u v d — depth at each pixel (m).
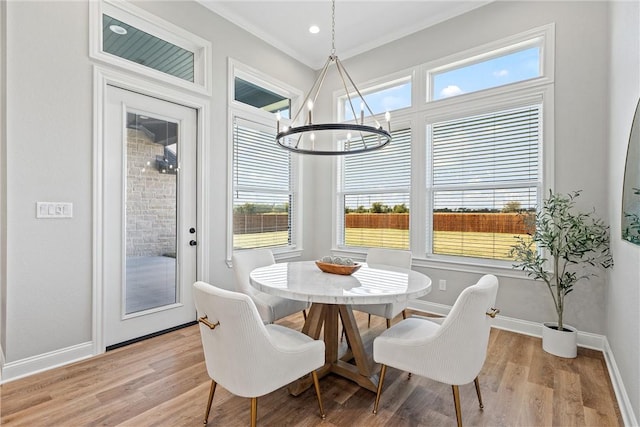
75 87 2.31
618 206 2.12
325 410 1.80
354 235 4.25
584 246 2.46
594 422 1.71
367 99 4.14
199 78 3.19
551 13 2.79
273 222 4.09
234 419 1.71
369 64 4.02
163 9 2.84
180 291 3.06
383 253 3.05
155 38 2.88
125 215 2.68
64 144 2.26
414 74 3.63
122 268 2.65
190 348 2.59
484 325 1.58
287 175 4.28
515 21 2.98
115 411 1.76
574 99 2.68
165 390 1.97
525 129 2.98
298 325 3.22
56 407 1.79
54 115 2.21
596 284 2.58
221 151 3.35
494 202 3.17
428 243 3.60
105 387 2.00
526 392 1.98
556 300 2.78
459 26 3.31
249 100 3.80
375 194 4.05
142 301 2.80
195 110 3.17
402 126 3.79
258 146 3.86
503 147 3.11
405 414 1.77
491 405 1.85
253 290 2.66
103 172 2.46
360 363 2.05
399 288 1.85
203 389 1.99
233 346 1.40
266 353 1.44
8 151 2.03
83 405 1.81
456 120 3.40
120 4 2.55
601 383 2.08
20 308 2.09
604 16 2.56
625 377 1.82
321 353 1.72
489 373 2.22
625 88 1.96
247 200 3.75
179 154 3.05
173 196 3.02
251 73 3.65
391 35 3.75
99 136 2.43
